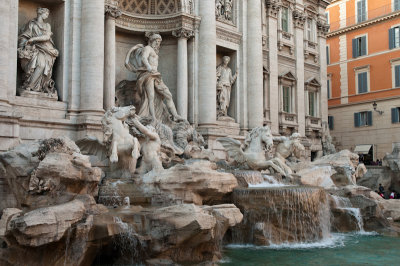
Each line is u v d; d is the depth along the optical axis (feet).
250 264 49.83
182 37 96.53
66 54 77.25
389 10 162.30
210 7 99.71
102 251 44.52
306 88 141.69
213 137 96.99
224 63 108.47
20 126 69.21
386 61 161.07
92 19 77.36
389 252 57.93
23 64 72.74
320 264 50.88
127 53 89.56
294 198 63.52
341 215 74.74
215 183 59.57
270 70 124.98
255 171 75.66
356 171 99.45
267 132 82.94
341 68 177.37
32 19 75.61
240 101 110.63
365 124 167.94
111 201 54.80
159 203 57.06
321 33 149.59
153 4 97.45
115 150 60.59
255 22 111.96
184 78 95.96
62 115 75.56
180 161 77.56
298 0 138.41
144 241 45.27
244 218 62.03
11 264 38.55
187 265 45.52
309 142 136.46
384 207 83.87
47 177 49.19
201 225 45.01
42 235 38.22
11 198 55.01
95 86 76.48
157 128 83.51
